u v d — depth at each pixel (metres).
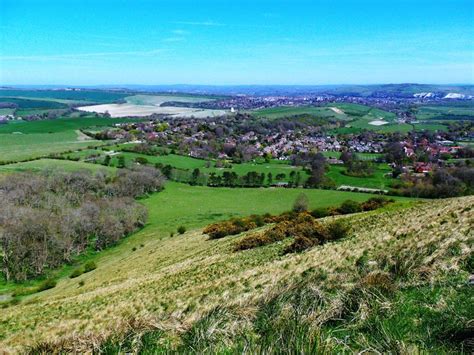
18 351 11.97
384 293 8.88
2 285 60.12
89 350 9.34
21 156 118.81
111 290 34.00
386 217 32.84
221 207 87.88
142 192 97.56
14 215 70.38
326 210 56.41
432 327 7.13
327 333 7.35
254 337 7.79
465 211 19.44
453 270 9.54
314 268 15.77
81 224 70.94
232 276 22.25
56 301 37.34
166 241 61.03
